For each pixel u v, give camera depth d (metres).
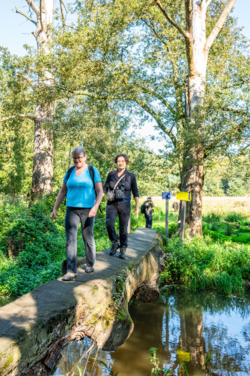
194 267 8.73
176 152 13.27
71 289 3.47
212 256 9.27
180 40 15.81
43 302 3.04
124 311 3.83
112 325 3.59
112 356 4.48
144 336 5.17
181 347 4.79
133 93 14.59
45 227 10.32
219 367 4.20
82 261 5.12
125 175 5.24
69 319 2.94
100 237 11.27
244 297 7.62
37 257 8.52
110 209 5.31
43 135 15.66
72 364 4.16
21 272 7.70
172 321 5.88
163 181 17.00
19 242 9.20
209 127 11.45
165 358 4.45
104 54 13.60
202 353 4.62
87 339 4.98
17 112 15.32
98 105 14.79
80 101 15.33
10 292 6.92
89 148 17.09
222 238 13.17
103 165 15.30
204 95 12.68
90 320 3.29
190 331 5.41
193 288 8.12
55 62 12.95
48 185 15.68
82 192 3.90
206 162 12.89
